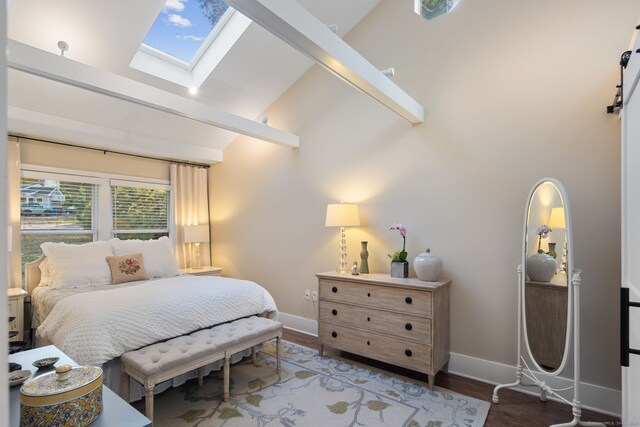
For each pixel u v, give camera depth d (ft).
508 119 8.71
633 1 7.29
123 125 12.90
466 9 9.47
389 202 10.84
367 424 6.95
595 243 7.55
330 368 9.68
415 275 10.18
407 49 10.53
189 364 7.11
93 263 11.44
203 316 8.66
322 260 12.62
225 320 9.12
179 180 16.22
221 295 9.35
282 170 13.99
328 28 6.59
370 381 8.86
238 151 15.81
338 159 12.19
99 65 10.34
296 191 13.48
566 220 7.13
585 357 7.60
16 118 10.53
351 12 11.25
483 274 9.02
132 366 6.75
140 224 15.28
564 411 7.42
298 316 13.35
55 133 11.80
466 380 8.93
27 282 11.64
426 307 8.50
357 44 11.64
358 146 11.65
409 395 8.13
